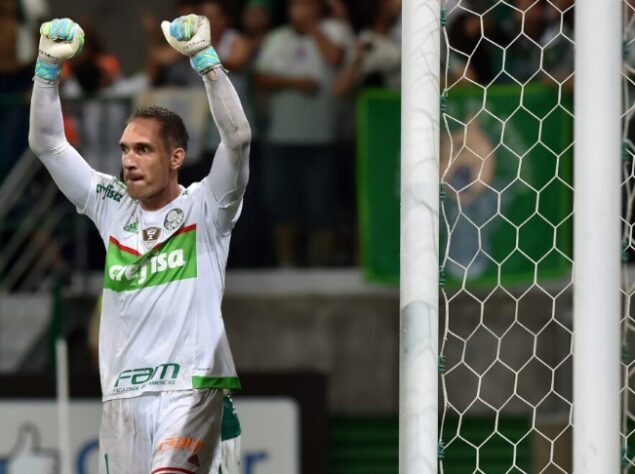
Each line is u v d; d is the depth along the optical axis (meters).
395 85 34.47
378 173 34.50
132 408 16.06
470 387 34.38
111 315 16.34
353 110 34.94
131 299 16.16
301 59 34.38
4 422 31.97
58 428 31.95
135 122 16.17
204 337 16.06
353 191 35.56
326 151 35.34
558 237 33.00
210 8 34.28
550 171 32.66
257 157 35.38
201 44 15.45
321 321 35.50
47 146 16.56
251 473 31.78
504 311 34.38
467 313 34.34
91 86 35.16
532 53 32.31
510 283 33.41
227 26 35.06
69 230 35.97
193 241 16.20
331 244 36.03
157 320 16.09
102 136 34.53
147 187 16.03
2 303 35.91
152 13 41.66
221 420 16.17
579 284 16.25
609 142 16.17
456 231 33.19
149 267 16.20
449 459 33.50
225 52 34.28
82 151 34.50
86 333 34.97
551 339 34.31
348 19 35.03
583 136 16.25
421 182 16.03
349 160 35.44
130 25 41.59
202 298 16.12
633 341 26.55
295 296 35.59
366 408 35.19
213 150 33.81
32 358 35.03
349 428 34.62
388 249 34.62
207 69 15.45
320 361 35.38
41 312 35.81
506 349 34.38
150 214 16.44
